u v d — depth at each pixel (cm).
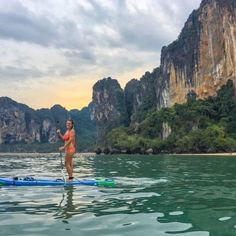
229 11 12862
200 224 754
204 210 898
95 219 800
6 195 1135
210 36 13425
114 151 12769
